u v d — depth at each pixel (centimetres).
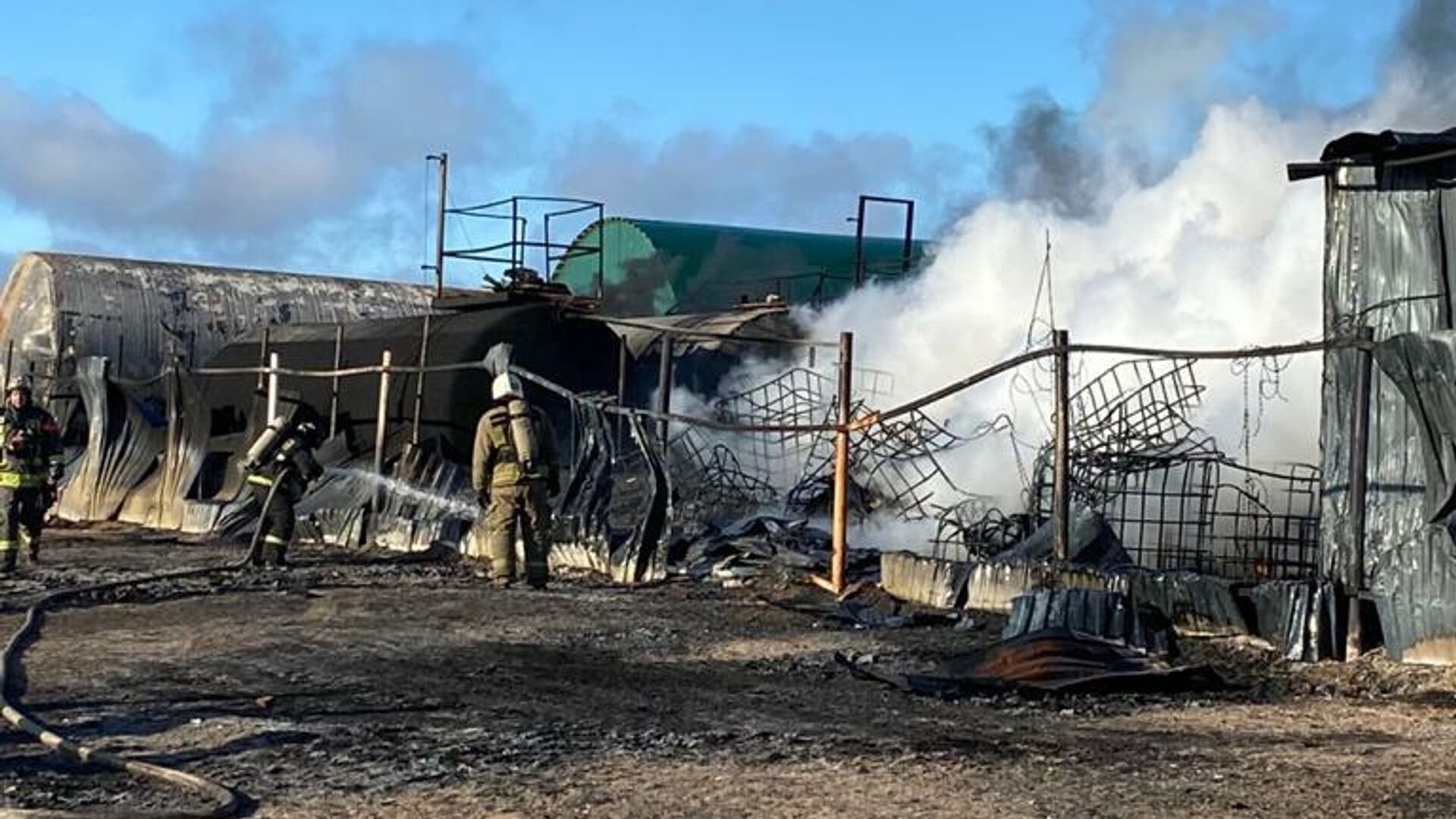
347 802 665
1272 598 1102
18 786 694
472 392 2091
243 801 667
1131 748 791
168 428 2367
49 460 1684
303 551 1925
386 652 1107
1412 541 1040
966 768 732
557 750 775
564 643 1166
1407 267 1095
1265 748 791
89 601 1389
